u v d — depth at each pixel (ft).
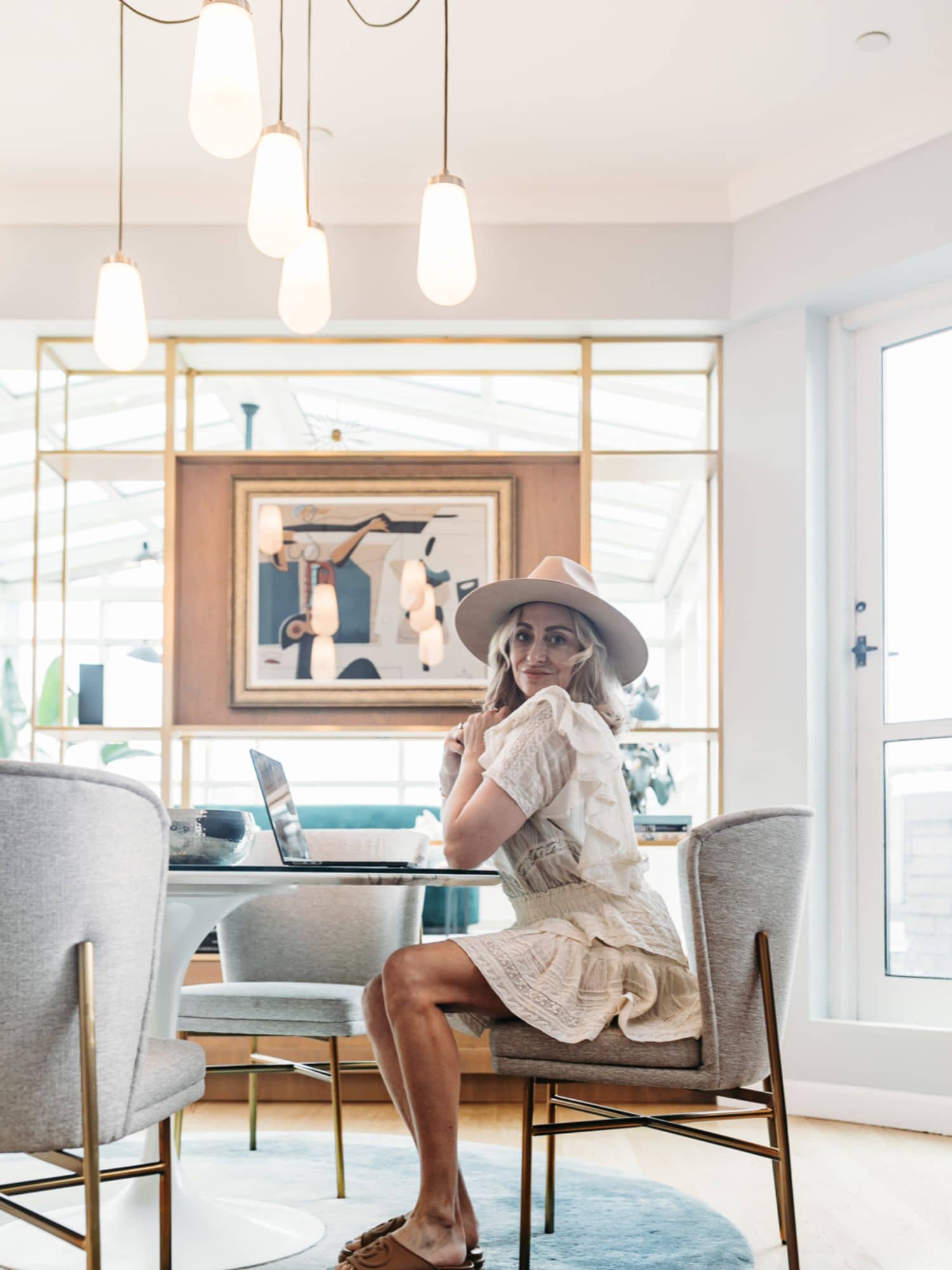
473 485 15.06
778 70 11.96
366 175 13.88
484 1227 8.10
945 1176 9.98
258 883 6.47
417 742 20.21
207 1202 7.91
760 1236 8.00
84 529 16.08
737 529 14.14
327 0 10.80
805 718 13.47
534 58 11.75
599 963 6.41
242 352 15.02
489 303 14.20
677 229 14.12
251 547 15.03
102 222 14.26
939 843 12.86
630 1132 11.52
